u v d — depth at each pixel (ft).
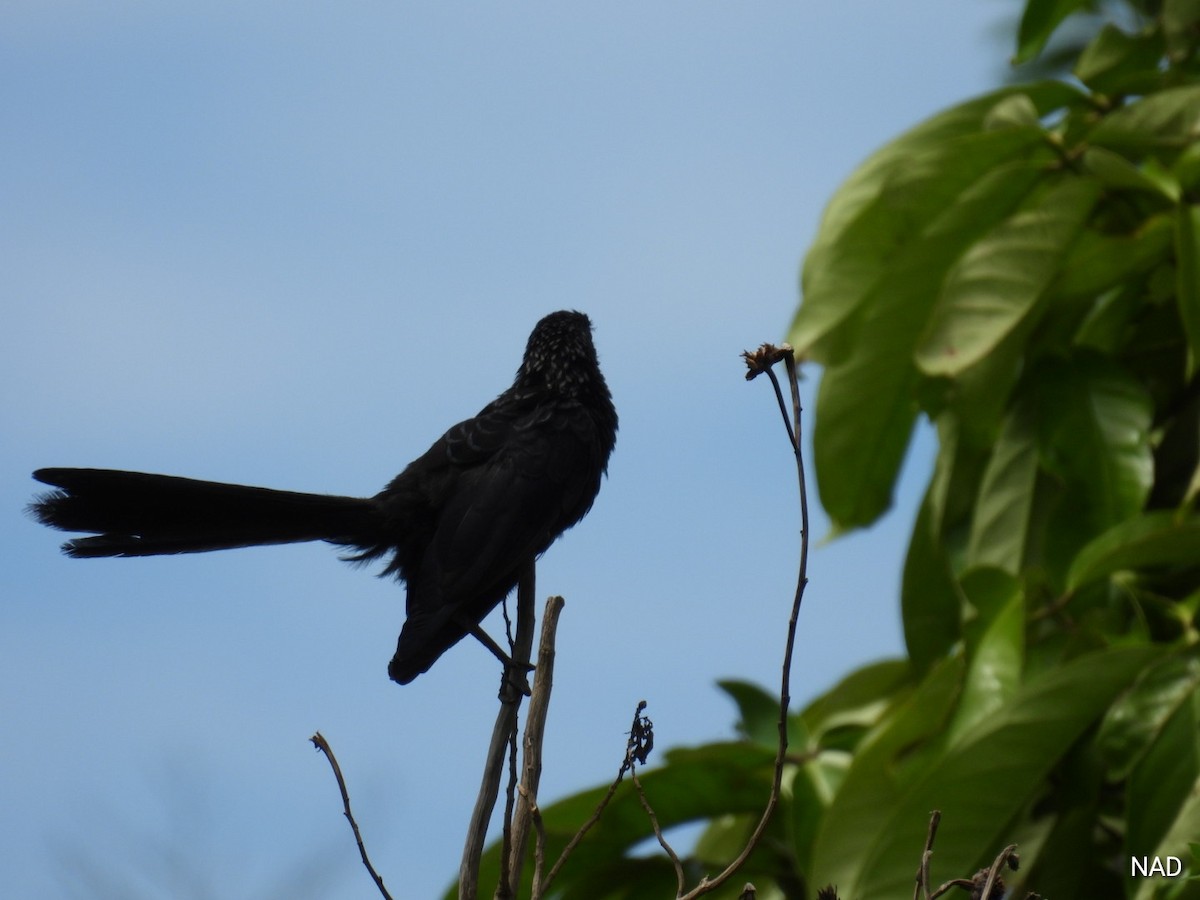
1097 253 35.65
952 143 36.76
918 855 31.55
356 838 21.54
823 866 33.37
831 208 40.04
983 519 36.24
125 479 30.71
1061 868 32.94
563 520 34.35
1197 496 34.45
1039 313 35.42
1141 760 30.12
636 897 38.60
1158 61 40.63
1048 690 31.27
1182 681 30.73
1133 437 34.88
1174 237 35.12
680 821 37.73
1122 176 34.76
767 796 37.17
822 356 37.73
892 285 37.14
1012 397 37.52
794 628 20.40
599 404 36.37
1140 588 35.32
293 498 32.01
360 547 33.53
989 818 31.53
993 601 34.47
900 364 38.01
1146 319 38.32
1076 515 34.47
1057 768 32.40
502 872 20.48
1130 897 29.50
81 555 30.09
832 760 37.24
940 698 34.14
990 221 36.88
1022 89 40.24
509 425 34.58
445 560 31.68
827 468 39.34
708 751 36.76
